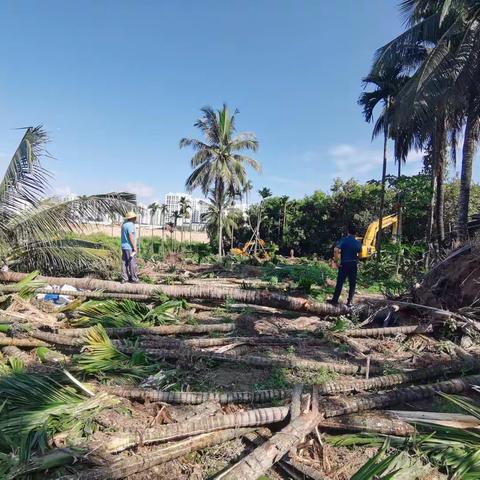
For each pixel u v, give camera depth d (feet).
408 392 14.19
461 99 44.60
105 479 9.61
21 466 9.75
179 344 18.63
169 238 125.59
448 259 24.95
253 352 19.08
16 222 31.35
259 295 26.89
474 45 40.40
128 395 13.62
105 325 21.17
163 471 10.43
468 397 14.67
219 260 68.44
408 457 11.03
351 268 26.61
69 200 33.53
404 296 26.27
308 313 26.53
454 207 87.45
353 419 12.87
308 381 15.80
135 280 33.78
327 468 10.85
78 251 34.42
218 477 9.81
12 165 29.48
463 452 11.24
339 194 118.01
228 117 107.76
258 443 11.50
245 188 114.32
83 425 11.74
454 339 21.06
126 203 34.50
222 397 13.57
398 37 52.26
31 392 12.90
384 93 63.77
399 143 63.52
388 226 78.02
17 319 21.04
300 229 124.98
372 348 20.35
